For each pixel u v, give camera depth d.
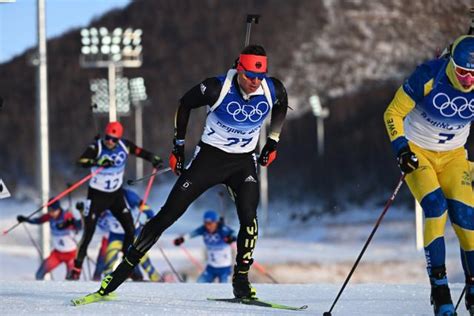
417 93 15.89
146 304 17.84
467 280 16.17
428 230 15.88
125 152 34.88
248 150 17.98
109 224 39.75
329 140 177.38
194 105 17.30
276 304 18.19
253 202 18.12
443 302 15.50
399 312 17.28
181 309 17.00
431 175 16.16
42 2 60.91
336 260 93.38
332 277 83.75
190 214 154.50
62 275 68.06
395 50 194.88
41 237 56.97
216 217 43.22
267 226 142.38
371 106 184.38
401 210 139.38
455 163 16.56
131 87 139.38
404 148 15.77
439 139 16.41
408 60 181.75
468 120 16.19
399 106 16.08
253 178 18.11
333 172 164.88
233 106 17.12
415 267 85.62
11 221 162.62
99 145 34.69
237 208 18.23
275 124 17.98
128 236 36.31
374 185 155.12
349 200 152.50
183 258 91.44
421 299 19.61
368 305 18.52
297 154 177.50
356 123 179.62
